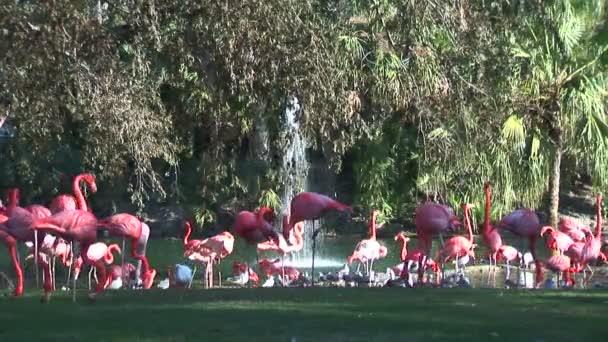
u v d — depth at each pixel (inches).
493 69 1333.7
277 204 2308.1
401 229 2768.2
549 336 775.7
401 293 1066.7
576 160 2411.4
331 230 2751.0
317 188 2849.4
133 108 1290.6
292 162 2278.5
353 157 2871.6
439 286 1264.8
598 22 1902.1
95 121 1279.5
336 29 1224.2
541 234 1540.4
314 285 1375.5
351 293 1071.6
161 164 2632.9
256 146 2290.8
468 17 1270.9
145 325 839.1
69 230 1033.5
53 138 1496.1
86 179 1257.4
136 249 1488.7
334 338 768.3
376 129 1734.7
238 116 1699.1
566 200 3036.4
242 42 1111.6
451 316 875.4
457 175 1985.7
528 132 1941.4
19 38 1077.8
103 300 1038.4
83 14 1120.8
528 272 1802.4
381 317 867.4
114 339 777.6
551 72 1888.5
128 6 1141.1
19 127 1353.3
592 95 1899.6
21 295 1135.0
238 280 1633.9
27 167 2411.4
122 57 1311.5
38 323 864.3
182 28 1164.5
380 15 1277.1
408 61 1325.0
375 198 2753.4
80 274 1694.1
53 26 1077.8
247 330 805.2
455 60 1341.0
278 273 1605.6
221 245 1595.7
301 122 1259.2
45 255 1406.3
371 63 1360.7
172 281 1536.7
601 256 1737.2
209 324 836.6
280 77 1146.7
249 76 1136.8
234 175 2335.1
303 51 1131.9
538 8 1342.3
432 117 1401.3
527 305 947.3
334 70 1197.7
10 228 1159.6
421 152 2044.8
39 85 1149.1
